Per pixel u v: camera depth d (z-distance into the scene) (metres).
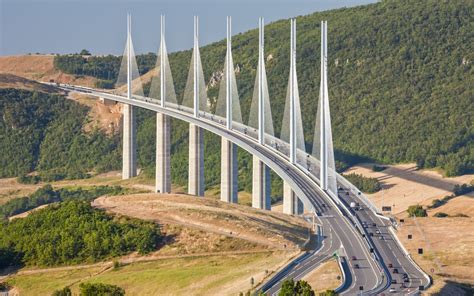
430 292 195.75
